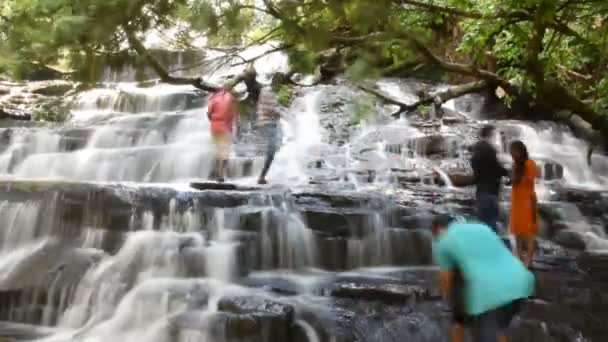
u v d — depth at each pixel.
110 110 15.63
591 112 7.58
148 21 4.38
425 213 9.25
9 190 8.98
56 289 7.66
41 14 4.11
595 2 6.41
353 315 6.82
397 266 8.91
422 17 6.31
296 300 7.17
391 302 7.16
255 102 11.12
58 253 8.28
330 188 11.05
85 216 8.65
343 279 8.00
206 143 13.59
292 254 8.61
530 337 6.55
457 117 15.91
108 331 7.09
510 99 9.16
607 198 10.98
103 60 4.62
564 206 10.43
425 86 17.03
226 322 6.48
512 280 4.61
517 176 8.06
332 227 8.81
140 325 7.11
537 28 6.38
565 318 6.91
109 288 7.59
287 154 13.42
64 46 4.32
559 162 14.03
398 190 11.09
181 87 16.89
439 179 12.34
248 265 8.35
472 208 9.58
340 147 13.92
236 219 8.67
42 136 13.44
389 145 13.85
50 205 8.74
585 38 7.35
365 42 4.58
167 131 14.26
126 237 8.38
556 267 8.59
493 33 7.02
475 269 4.61
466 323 4.78
